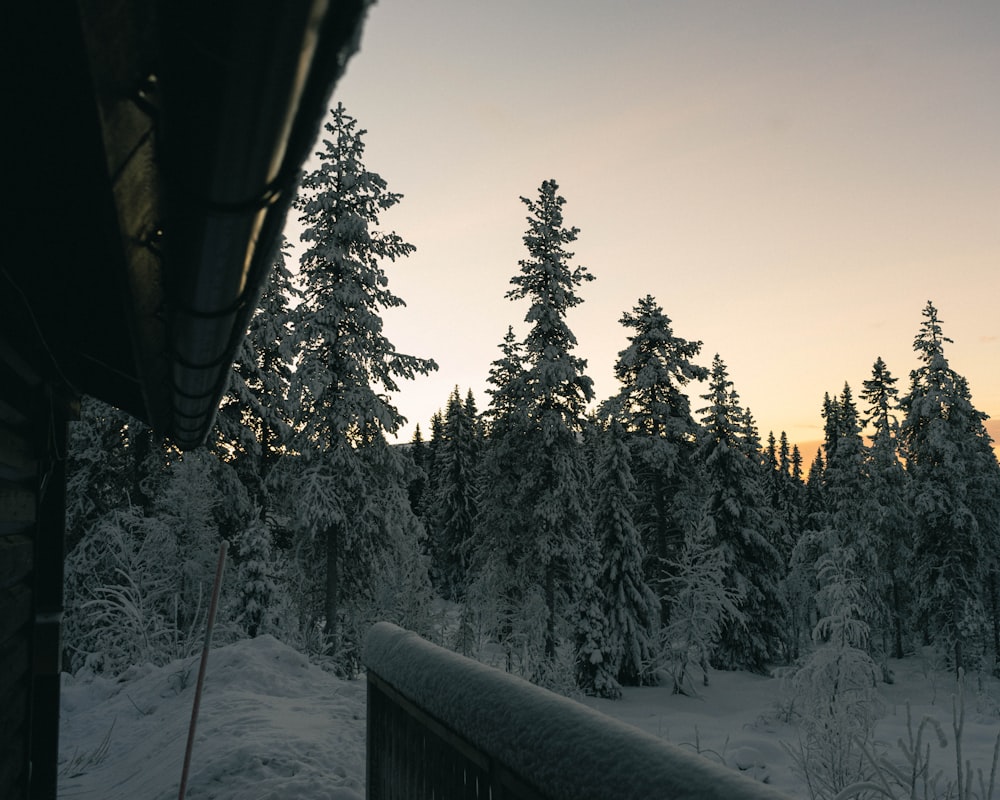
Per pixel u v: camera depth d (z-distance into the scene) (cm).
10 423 379
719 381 3459
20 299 354
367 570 2272
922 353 3616
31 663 434
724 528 3291
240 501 2164
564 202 2822
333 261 2183
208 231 153
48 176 246
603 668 2411
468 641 2623
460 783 342
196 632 1642
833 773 738
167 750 825
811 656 1097
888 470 4109
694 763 190
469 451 5375
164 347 270
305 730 868
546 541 2578
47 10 146
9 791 387
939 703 2545
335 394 2195
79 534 2103
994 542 3625
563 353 2717
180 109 123
